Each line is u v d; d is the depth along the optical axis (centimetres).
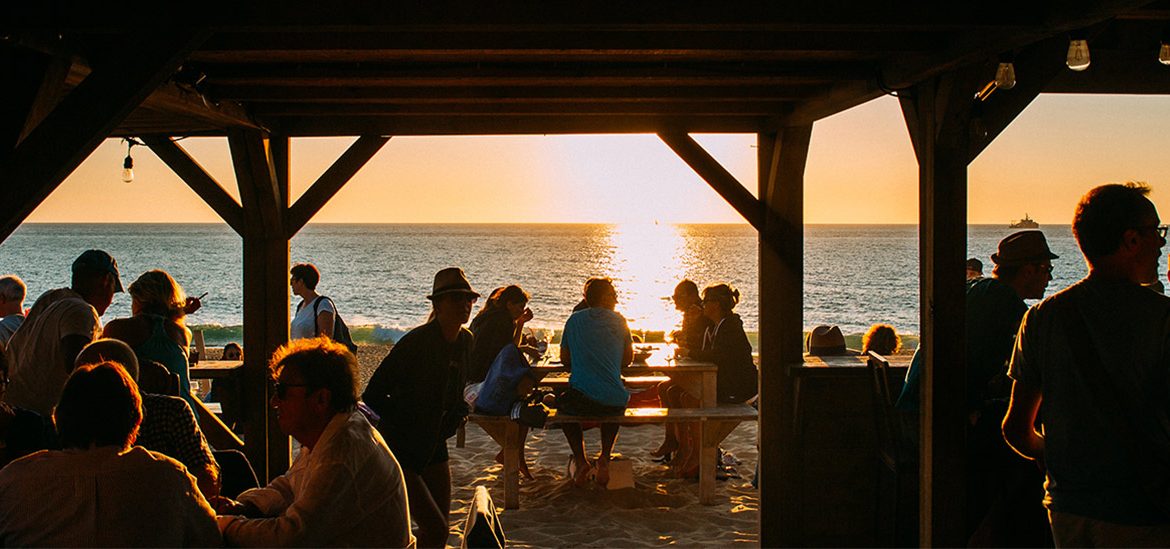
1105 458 240
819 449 539
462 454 798
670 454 763
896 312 3828
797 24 309
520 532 572
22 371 402
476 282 5247
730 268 6384
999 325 392
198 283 5212
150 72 300
